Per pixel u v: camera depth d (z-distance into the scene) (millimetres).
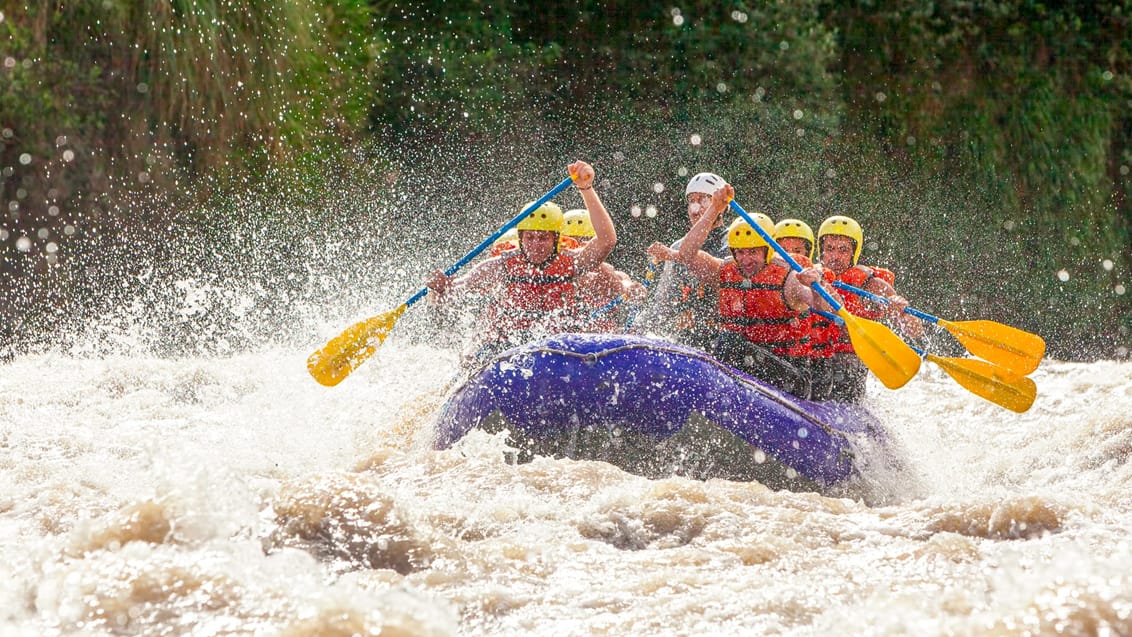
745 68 60219
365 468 17984
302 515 13406
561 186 23922
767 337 22984
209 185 47000
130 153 45844
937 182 64375
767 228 24672
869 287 25547
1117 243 67812
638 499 15586
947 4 65750
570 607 11602
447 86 56562
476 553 13172
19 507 15375
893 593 11562
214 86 46844
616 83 59125
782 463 20031
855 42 65000
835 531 14695
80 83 44844
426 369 30812
